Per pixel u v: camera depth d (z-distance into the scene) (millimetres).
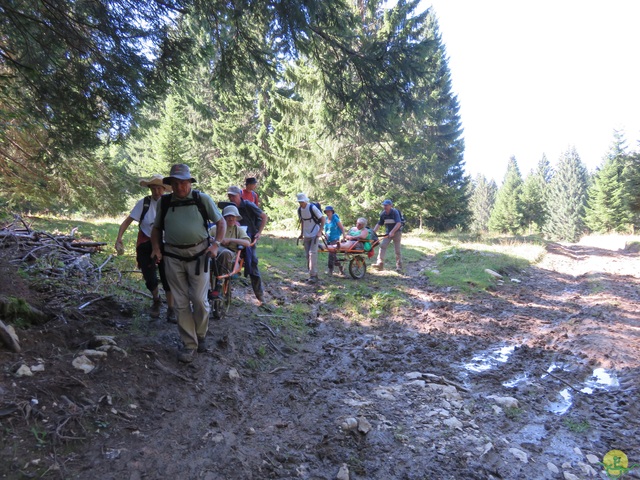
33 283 5039
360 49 7660
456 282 10141
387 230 11453
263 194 28797
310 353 5648
